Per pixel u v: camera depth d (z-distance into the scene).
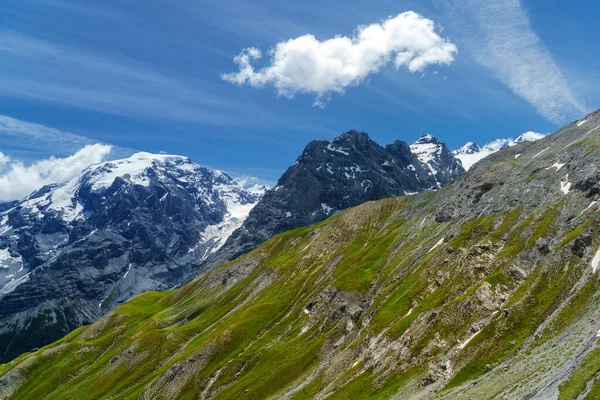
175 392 193.62
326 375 143.75
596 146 169.75
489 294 126.50
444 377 109.00
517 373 92.31
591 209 137.75
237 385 171.75
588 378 76.44
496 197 190.00
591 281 109.81
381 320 152.25
